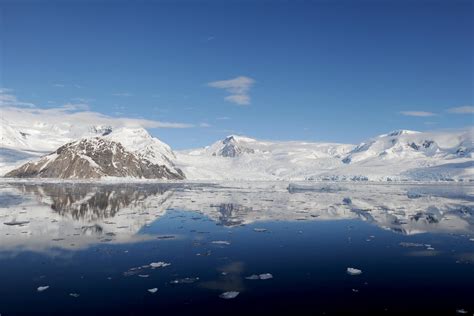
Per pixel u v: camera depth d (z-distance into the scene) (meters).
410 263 26.11
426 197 83.06
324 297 19.64
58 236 34.25
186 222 43.47
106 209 53.81
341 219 46.75
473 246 31.53
